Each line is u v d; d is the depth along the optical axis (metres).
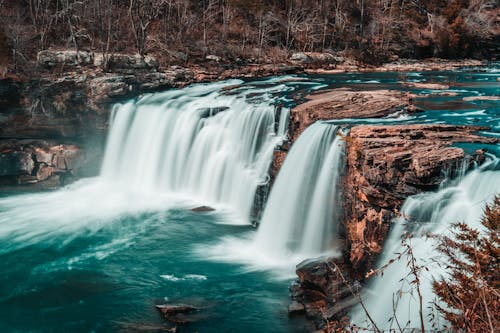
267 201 20.36
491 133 17.22
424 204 13.33
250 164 23.44
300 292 15.00
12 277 17.17
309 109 22.03
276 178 20.17
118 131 28.95
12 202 24.70
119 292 15.95
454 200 13.04
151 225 21.48
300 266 15.55
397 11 67.00
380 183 14.18
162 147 27.09
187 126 26.25
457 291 7.85
